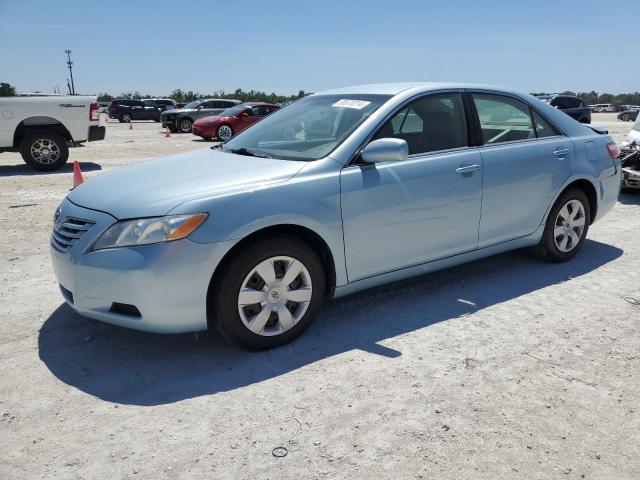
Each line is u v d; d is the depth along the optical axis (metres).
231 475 2.35
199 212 3.09
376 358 3.35
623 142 8.40
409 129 4.00
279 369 3.23
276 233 3.37
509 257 5.34
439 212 4.02
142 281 3.03
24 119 11.47
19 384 3.08
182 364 3.30
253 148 4.16
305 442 2.56
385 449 2.51
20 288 4.55
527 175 4.54
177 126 25.45
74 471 2.38
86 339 3.62
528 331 3.71
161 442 2.57
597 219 5.34
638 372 3.18
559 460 2.44
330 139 3.84
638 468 2.39
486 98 4.50
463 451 2.49
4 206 7.79
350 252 3.64
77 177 7.56
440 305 4.16
